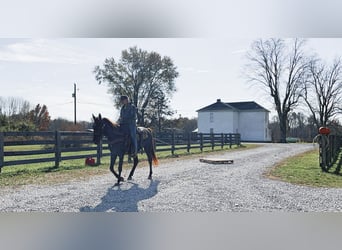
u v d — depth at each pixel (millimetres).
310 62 40562
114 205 6008
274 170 10695
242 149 22938
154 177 9062
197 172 10133
